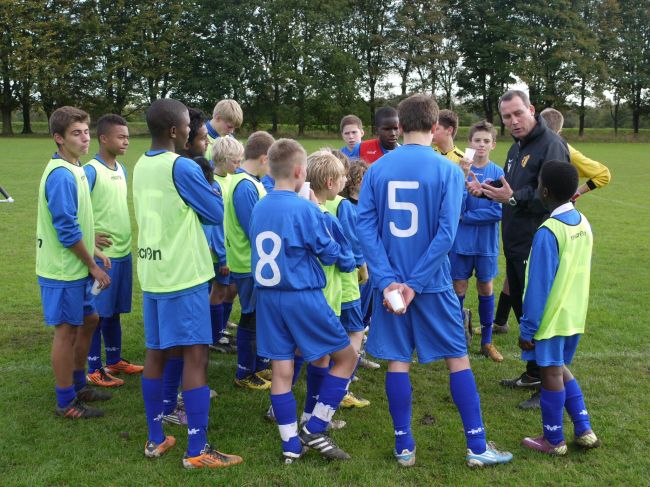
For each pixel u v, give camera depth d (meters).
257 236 3.31
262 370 4.70
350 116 6.09
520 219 4.45
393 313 3.23
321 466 3.30
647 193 16.09
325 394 3.37
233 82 44.53
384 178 3.23
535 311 3.28
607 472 3.22
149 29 43.91
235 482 3.12
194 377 3.30
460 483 3.12
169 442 3.49
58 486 3.09
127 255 4.38
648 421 3.81
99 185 4.20
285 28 44.81
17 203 12.74
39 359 4.84
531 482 3.12
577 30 46.09
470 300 6.77
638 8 48.56
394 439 3.66
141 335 5.55
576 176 3.32
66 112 3.63
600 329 5.64
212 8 44.75
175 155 3.32
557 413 3.35
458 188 3.15
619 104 51.91
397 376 3.25
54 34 40.75
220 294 4.94
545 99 46.34
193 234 3.31
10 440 3.55
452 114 5.33
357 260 4.12
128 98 44.25
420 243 3.19
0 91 41.50
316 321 3.26
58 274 3.68
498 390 4.41
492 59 46.78
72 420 3.83
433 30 48.09
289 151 3.30
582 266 3.36
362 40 48.03
